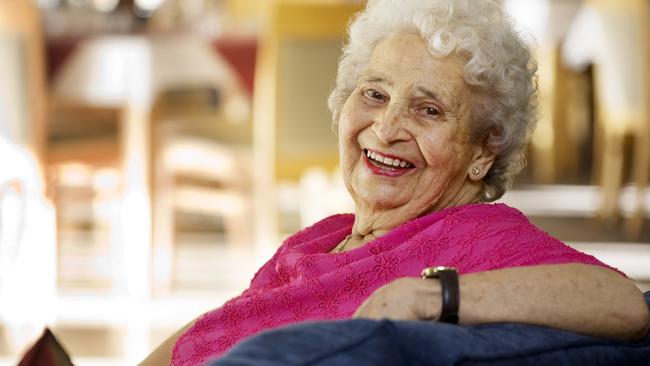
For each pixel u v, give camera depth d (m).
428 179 1.92
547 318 1.55
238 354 1.31
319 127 5.34
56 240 5.57
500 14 1.91
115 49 5.29
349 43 2.11
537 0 7.50
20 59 4.98
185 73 5.35
